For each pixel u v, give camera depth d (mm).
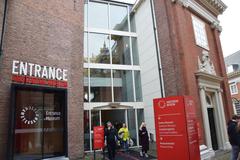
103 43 16578
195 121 5672
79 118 11320
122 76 16562
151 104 15391
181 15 13922
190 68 13203
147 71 16172
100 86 15492
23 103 9297
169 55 13391
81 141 11117
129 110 15984
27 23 10109
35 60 10031
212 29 17828
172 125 5395
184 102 5281
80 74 12008
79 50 12289
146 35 16516
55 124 10188
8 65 9102
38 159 9297
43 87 9891
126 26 18078
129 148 14438
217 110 15078
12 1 9734
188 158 5031
